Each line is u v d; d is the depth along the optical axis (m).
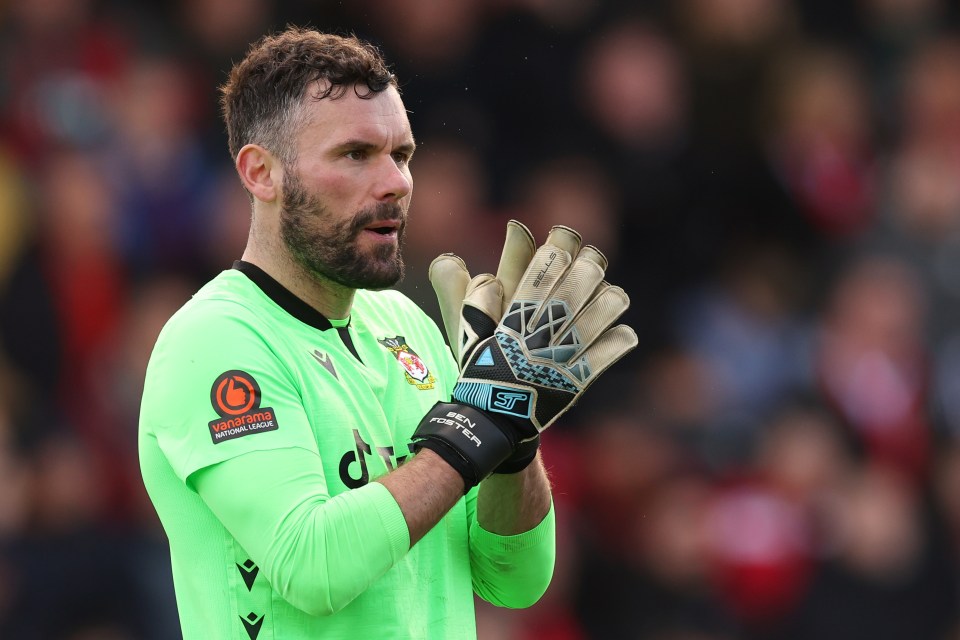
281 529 8.72
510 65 28.50
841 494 26.28
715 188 30.16
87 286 26.00
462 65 28.30
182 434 9.09
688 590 25.03
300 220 9.50
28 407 24.52
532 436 9.62
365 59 9.60
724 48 31.14
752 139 30.89
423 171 27.05
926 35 34.97
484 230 26.83
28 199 26.27
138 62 28.73
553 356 9.54
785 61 32.31
